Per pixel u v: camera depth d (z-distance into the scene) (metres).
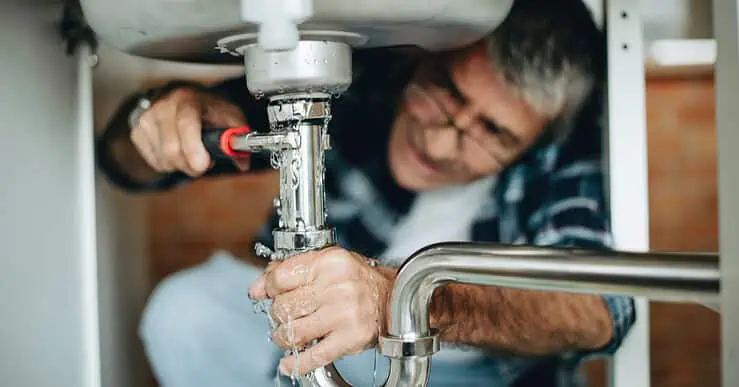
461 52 0.82
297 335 0.54
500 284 0.44
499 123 0.83
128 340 0.99
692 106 1.19
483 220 0.89
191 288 0.89
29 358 0.66
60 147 0.70
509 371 0.90
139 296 1.05
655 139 1.21
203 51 0.58
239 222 1.26
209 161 0.65
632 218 0.83
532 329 0.72
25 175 0.66
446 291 0.65
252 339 0.87
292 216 0.54
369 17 0.49
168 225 1.23
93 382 0.73
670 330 1.24
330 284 0.53
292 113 0.53
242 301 0.88
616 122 0.82
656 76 1.13
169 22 0.51
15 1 0.65
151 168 0.83
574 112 0.83
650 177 1.22
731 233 0.34
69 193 0.71
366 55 0.88
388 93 0.89
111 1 0.52
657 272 0.39
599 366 1.17
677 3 0.83
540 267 0.42
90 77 0.73
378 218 0.91
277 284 0.54
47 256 0.68
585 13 0.82
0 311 0.63
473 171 0.86
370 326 0.54
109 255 0.94
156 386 1.00
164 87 0.78
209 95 0.75
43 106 0.68
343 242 0.91
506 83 0.81
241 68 0.90
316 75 0.51
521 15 0.81
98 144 0.84
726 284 0.35
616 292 0.40
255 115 0.84
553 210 0.84
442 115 0.84
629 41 0.81
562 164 0.85
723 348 0.35
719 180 0.35
